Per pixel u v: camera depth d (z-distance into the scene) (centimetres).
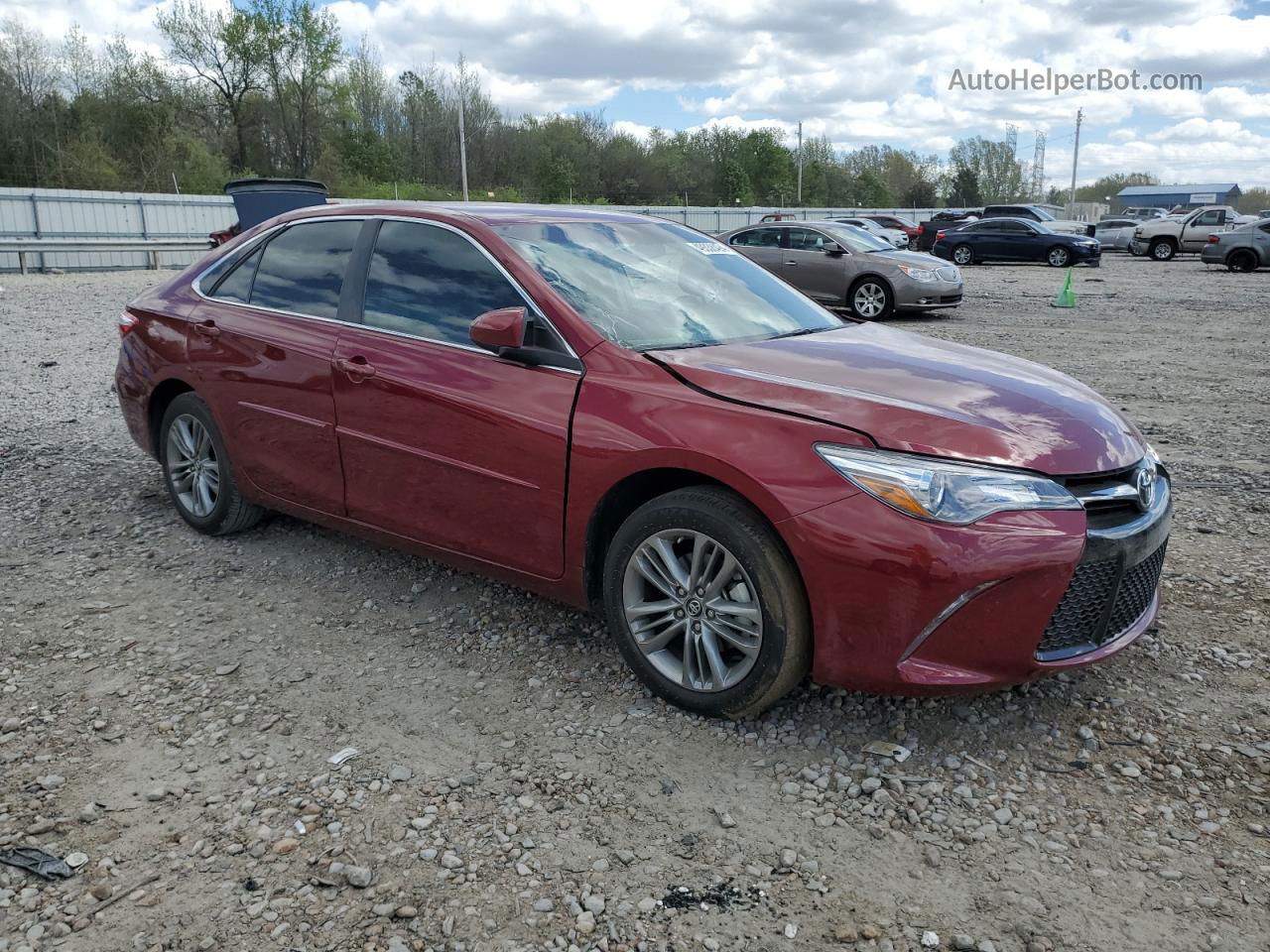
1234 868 254
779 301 420
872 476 280
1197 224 3144
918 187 10062
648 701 335
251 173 5838
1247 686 345
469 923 234
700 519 306
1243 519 523
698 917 237
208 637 384
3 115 5003
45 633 385
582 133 7906
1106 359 1079
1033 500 282
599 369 335
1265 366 1028
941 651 282
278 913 237
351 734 316
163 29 5500
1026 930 233
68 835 265
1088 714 327
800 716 325
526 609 408
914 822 272
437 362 370
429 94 6988
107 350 1112
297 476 428
